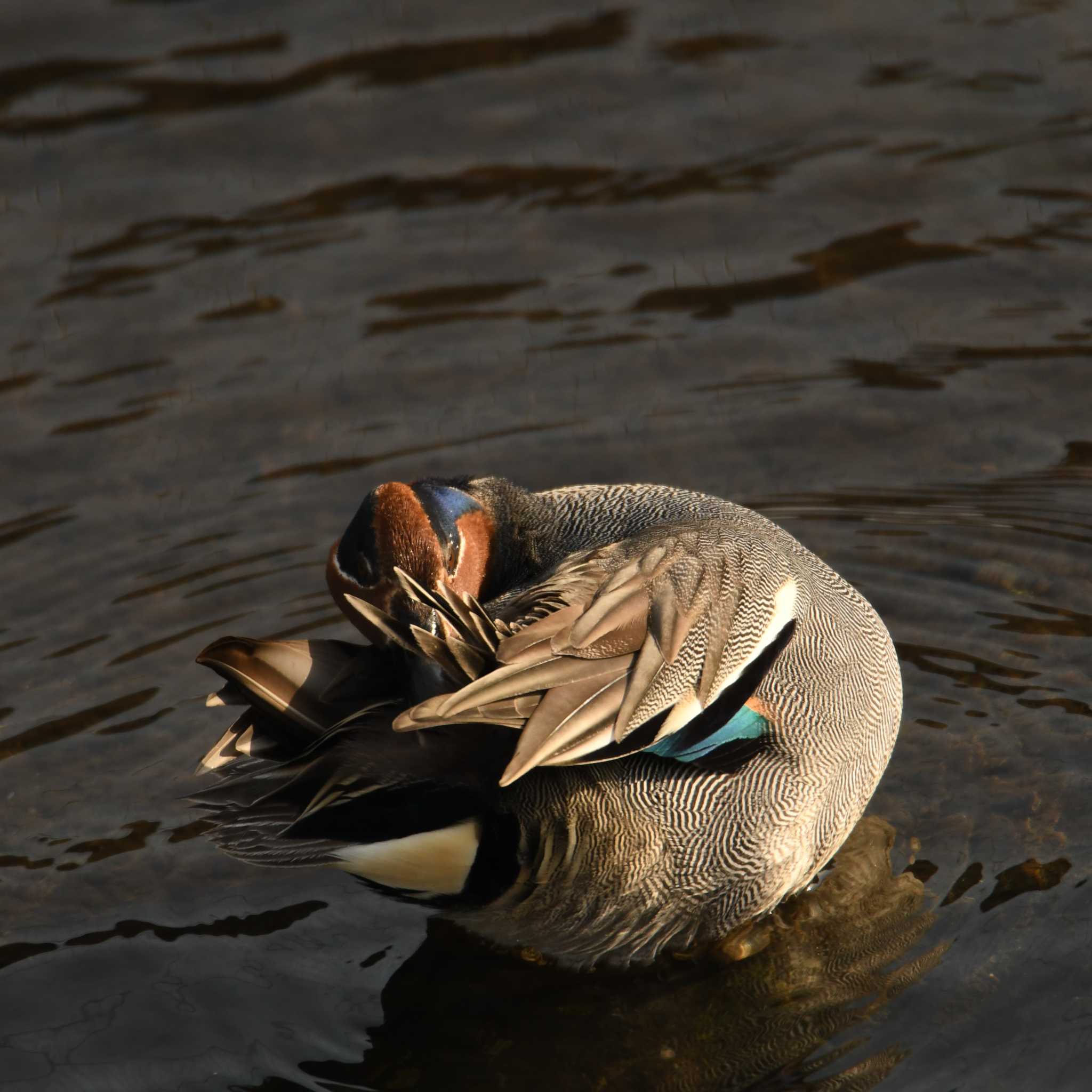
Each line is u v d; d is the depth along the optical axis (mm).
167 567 11148
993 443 12070
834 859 8594
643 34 16766
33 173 15102
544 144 15336
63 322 13508
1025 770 9078
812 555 8891
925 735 9422
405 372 13000
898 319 13312
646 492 9133
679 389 12742
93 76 16219
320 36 16844
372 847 7441
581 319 13477
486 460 12055
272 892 8555
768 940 8102
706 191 14750
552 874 7637
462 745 7336
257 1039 7543
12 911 8383
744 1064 7297
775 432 12273
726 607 7484
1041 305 13320
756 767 7773
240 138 15477
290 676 7652
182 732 9695
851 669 8203
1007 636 10234
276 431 12438
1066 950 7730
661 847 7680
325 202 14812
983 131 15156
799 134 15305
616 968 8078
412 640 7055
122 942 8164
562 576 7559
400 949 8141
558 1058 7422
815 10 17016
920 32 16547
